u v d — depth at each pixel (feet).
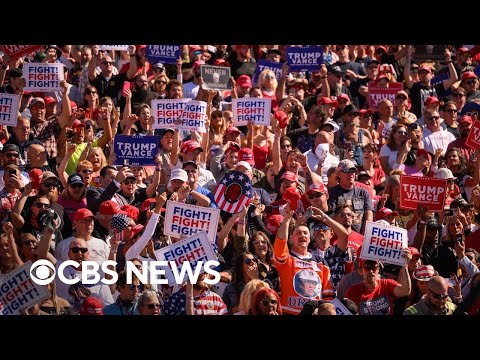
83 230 43.75
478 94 69.05
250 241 45.68
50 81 56.08
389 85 65.05
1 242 42.39
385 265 46.44
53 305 41.73
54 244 44.88
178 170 48.62
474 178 57.67
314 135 58.13
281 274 43.62
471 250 49.42
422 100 68.85
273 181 53.67
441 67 73.82
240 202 45.62
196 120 54.08
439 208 50.24
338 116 61.98
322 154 56.24
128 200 49.32
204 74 58.13
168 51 63.72
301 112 60.34
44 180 45.98
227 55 70.54
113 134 56.29
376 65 69.05
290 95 61.72
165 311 41.68
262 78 64.34
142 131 57.36
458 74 72.90
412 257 45.16
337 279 45.73
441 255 48.62
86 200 47.88
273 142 53.78
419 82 69.46
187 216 44.06
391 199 52.60
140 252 43.96
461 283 47.52
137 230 43.73
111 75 62.90
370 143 57.93
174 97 59.98
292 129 60.18
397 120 63.46
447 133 61.98
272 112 63.16
